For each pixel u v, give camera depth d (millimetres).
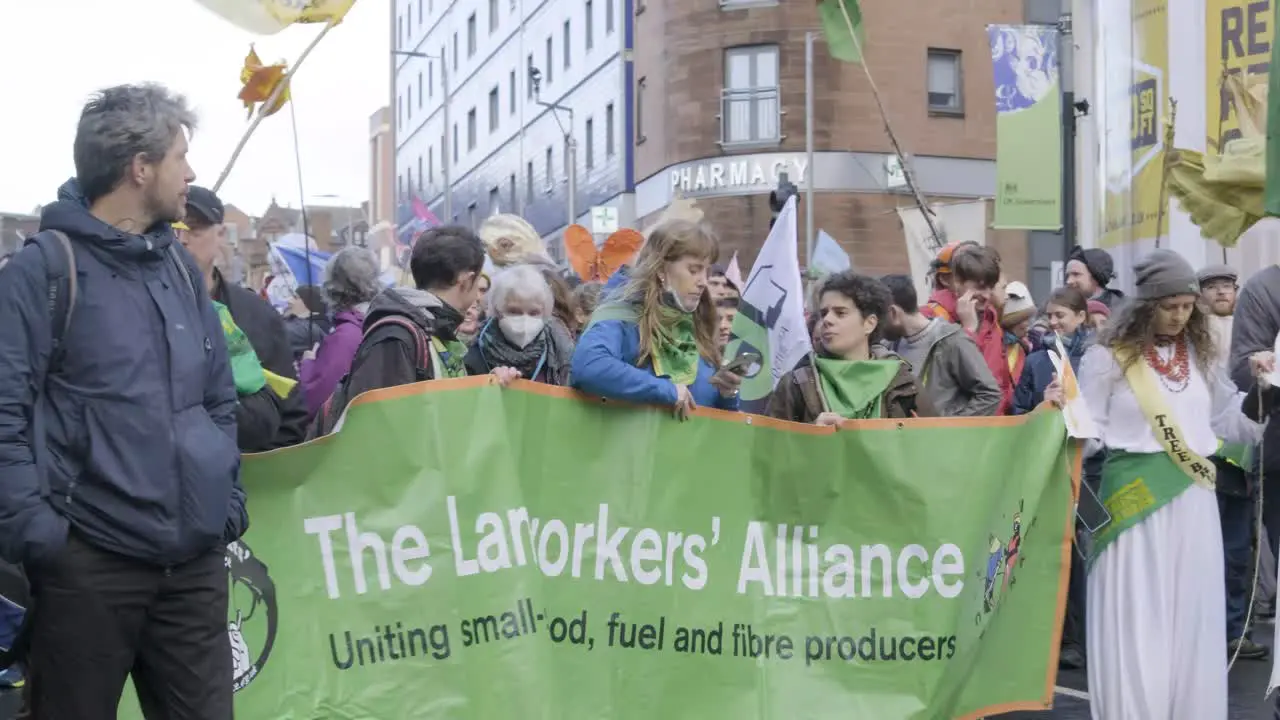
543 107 50625
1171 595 5812
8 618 6098
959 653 5621
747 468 5566
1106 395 5922
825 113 35812
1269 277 7398
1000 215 15492
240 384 5082
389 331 5273
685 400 5410
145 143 4035
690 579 5488
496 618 5211
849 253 35781
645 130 40250
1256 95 11328
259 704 5035
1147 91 12383
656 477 5445
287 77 6059
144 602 4066
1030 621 5781
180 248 4262
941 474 5652
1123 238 12773
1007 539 5699
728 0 36906
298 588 5086
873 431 5633
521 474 5301
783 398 6004
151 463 3982
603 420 5395
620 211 42781
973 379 6648
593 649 5383
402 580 5145
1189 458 5801
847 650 5609
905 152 35656
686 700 5477
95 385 3963
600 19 44656
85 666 4020
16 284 3898
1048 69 15500
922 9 36000
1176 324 5840
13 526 3850
